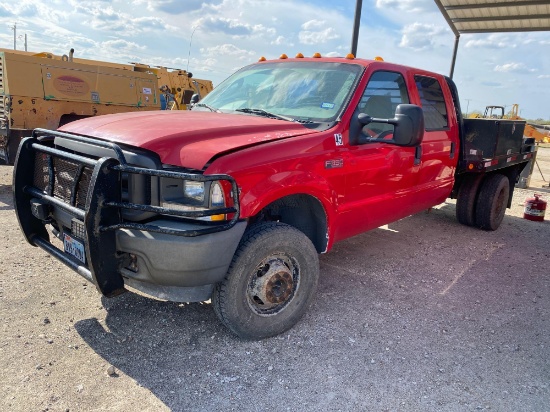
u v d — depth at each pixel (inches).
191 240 112.3
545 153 995.9
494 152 257.1
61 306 149.1
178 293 123.3
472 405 112.7
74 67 373.4
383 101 173.9
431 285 186.9
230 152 120.3
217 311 128.6
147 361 123.0
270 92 175.5
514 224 307.6
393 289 179.8
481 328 152.3
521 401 115.3
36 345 126.4
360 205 164.7
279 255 136.0
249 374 119.9
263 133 137.0
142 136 122.3
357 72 166.9
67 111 371.9
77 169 123.4
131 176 116.8
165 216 119.3
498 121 254.7
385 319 154.0
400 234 261.0
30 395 106.7
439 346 139.0
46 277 169.9
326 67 174.9
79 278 170.6
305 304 144.9
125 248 116.5
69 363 119.8
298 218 154.1
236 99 182.1
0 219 248.2
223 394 111.7
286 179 130.9
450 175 231.3
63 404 104.7
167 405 106.7
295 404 109.6
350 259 211.8
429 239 254.7
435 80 214.5
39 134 145.9
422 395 115.3
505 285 192.2
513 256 233.1
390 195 180.9
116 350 127.0
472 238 262.7
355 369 124.6
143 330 137.9
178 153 119.6
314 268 144.3
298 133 141.6
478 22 498.3
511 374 126.8
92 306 150.3
